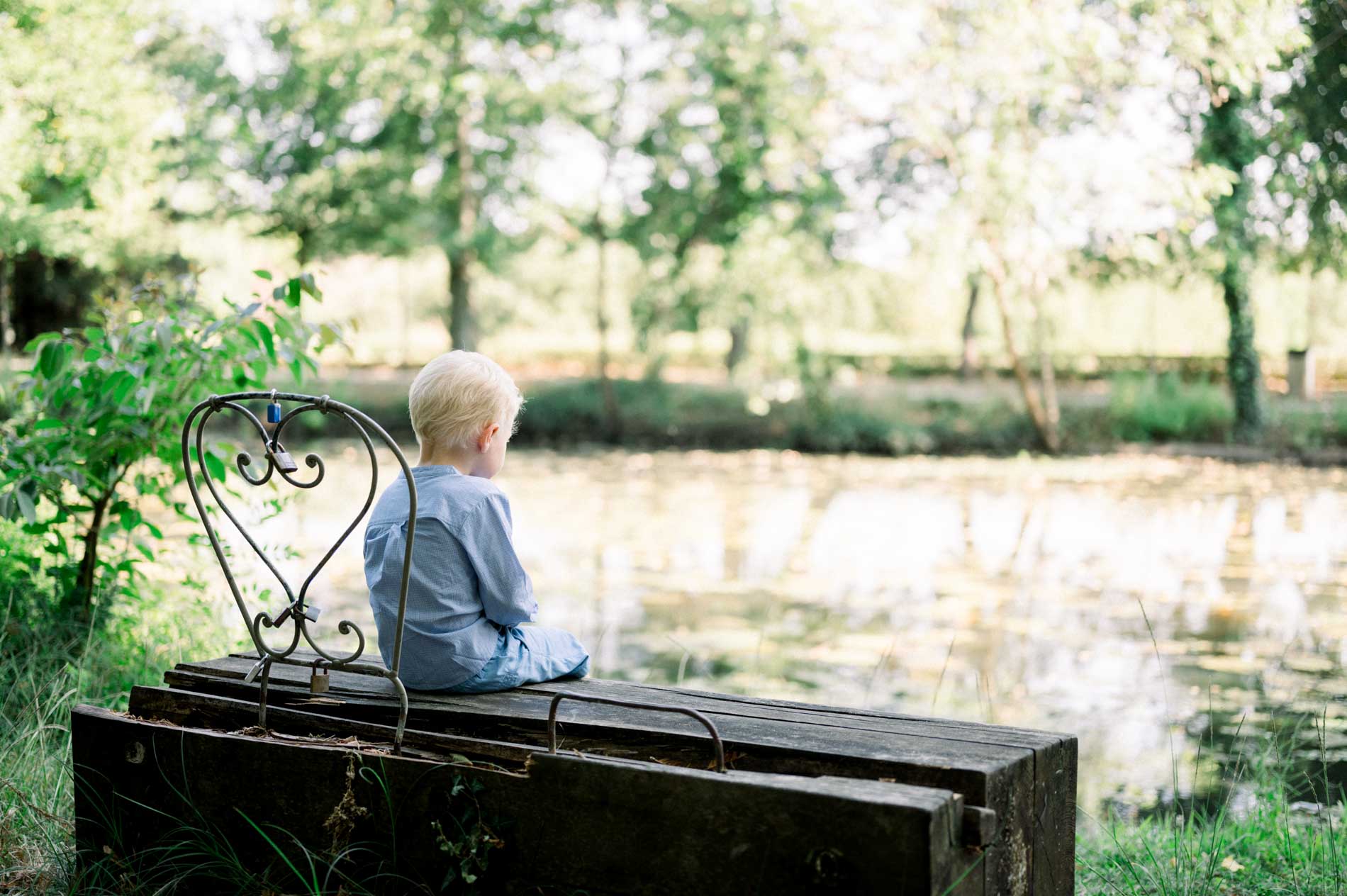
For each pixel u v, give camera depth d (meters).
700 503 14.20
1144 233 16.31
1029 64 14.78
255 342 4.33
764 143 20.66
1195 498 14.20
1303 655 6.93
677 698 2.74
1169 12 11.05
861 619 8.10
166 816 2.57
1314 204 15.26
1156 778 4.84
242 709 2.67
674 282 22.11
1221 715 5.75
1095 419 20.39
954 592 8.98
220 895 2.51
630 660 6.99
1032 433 20.17
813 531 11.96
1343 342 24.41
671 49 21.64
